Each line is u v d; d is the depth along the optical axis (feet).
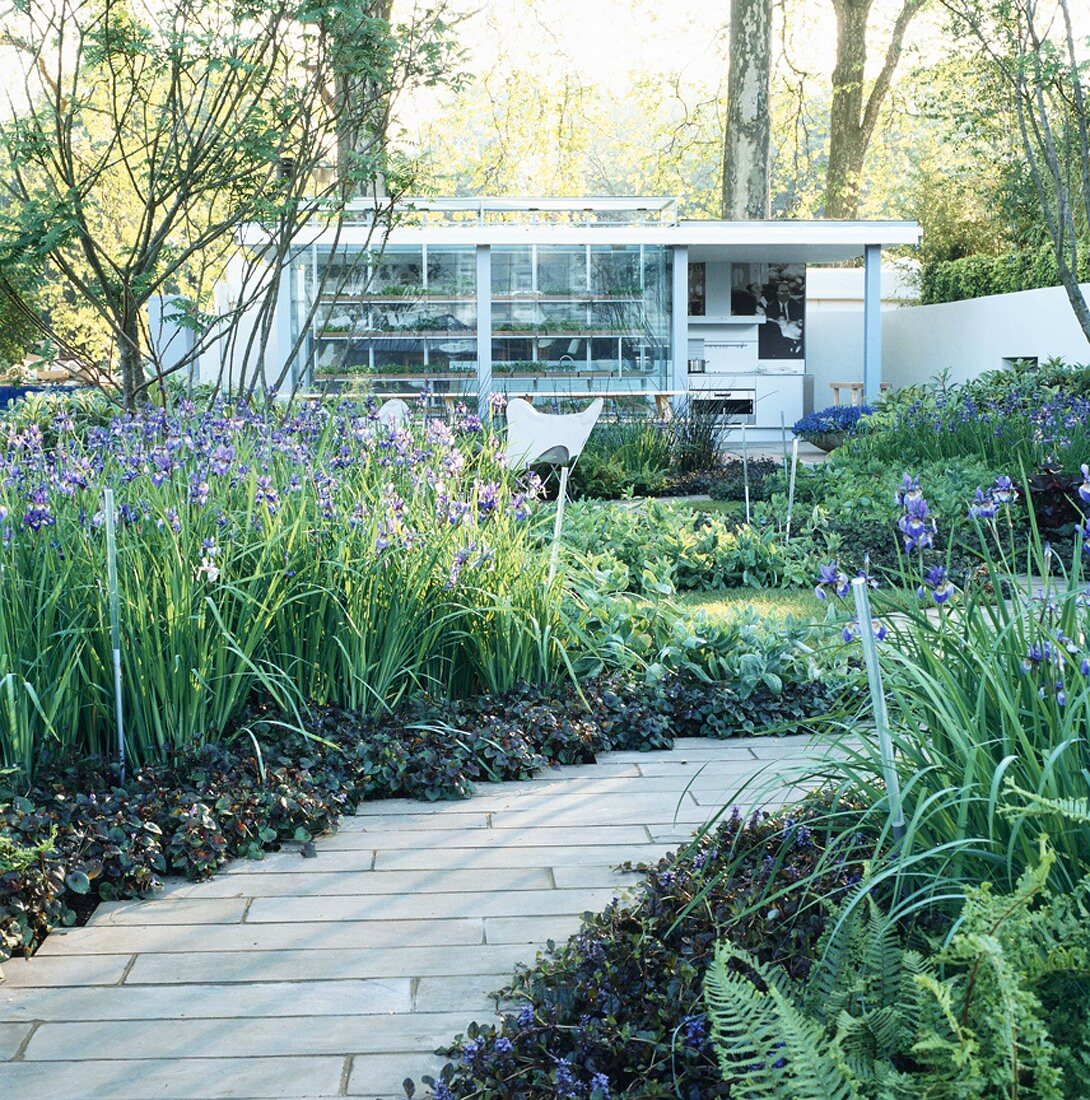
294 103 32.65
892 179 107.76
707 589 27.89
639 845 12.80
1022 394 50.14
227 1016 9.43
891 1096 6.11
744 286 75.87
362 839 13.12
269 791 13.33
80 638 13.84
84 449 19.80
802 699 17.40
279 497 16.75
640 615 20.12
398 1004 9.59
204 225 41.11
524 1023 8.64
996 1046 5.93
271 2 30.50
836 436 62.18
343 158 37.50
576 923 10.98
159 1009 9.53
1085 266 63.57
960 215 83.46
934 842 9.20
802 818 10.88
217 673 14.53
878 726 9.11
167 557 14.43
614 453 49.49
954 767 9.22
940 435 41.04
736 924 9.69
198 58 29.35
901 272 89.15
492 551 17.04
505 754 15.03
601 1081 7.82
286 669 15.64
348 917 11.18
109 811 12.52
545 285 59.06
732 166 80.07
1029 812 7.55
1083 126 50.83
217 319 31.86
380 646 16.25
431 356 58.80
